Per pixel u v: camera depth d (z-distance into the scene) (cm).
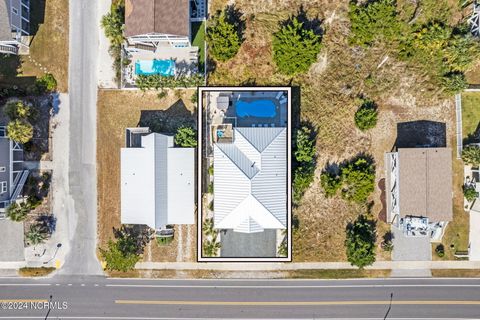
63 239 3784
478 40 3528
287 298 3788
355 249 3603
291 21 3784
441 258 3769
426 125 3766
